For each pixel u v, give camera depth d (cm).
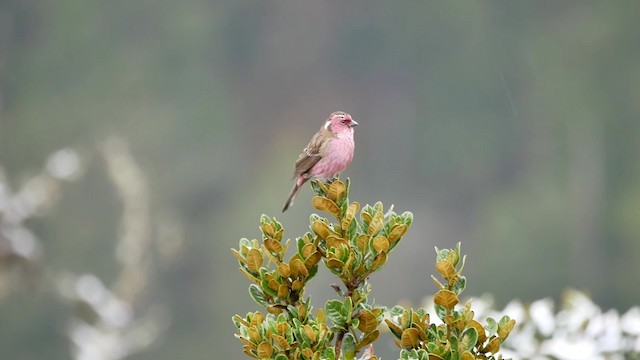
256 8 3944
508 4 3909
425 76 3844
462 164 3647
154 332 1809
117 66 3753
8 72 3738
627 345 695
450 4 3875
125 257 1906
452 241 3406
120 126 3612
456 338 451
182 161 3550
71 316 2509
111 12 3825
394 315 463
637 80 3803
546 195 3559
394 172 3622
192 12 3888
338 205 470
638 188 3603
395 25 3881
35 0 3806
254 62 3891
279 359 440
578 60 3847
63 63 3744
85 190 2827
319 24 3922
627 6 3897
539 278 3272
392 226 461
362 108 3831
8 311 2538
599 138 3722
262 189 3506
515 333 685
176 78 3766
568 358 670
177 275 3080
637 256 3359
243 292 3092
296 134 3794
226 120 3728
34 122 3578
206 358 2919
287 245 461
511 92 3806
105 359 1672
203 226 3322
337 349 453
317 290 2539
